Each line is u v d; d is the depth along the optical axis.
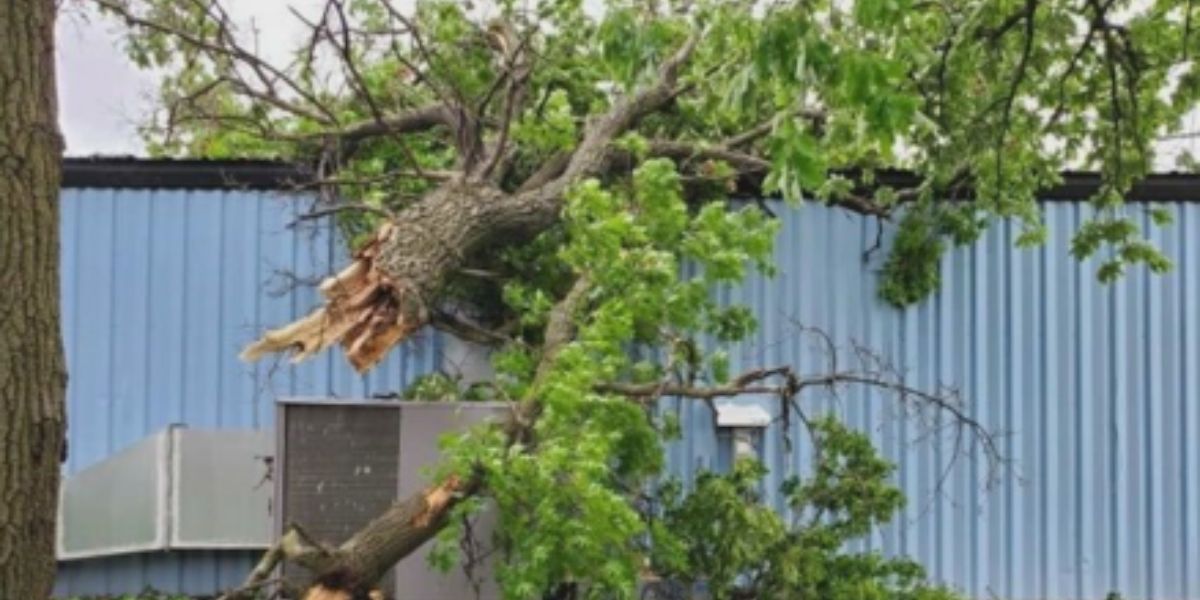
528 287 5.44
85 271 6.11
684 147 5.77
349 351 4.57
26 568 2.62
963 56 5.05
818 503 5.21
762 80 3.27
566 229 5.14
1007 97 5.04
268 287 6.18
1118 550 6.52
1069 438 6.55
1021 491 6.49
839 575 5.06
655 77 4.32
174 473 5.77
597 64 5.45
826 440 5.38
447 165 5.93
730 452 6.29
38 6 2.69
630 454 4.64
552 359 4.45
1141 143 5.57
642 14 4.02
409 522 4.28
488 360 6.06
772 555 4.92
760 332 6.39
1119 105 5.42
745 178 6.35
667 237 4.70
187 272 6.16
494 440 4.11
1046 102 5.61
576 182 4.96
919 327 6.51
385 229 4.82
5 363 2.60
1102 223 6.05
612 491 4.39
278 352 4.82
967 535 6.44
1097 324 6.60
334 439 4.71
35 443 2.64
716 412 5.95
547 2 5.89
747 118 5.55
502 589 4.34
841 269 6.47
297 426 4.69
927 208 6.26
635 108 5.62
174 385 6.13
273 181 6.20
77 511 5.85
